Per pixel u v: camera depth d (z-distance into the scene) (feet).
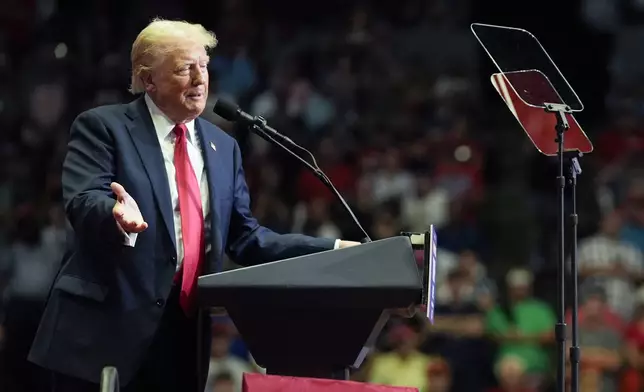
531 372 66.64
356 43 94.12
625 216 78.89
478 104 91.15
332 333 25.49
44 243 75.56
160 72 28.81
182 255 28.37
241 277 25.27
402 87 91.81
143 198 28.14
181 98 28.84
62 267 28.94
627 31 94.99
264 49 95.20
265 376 24.50
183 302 28.27
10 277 74.54
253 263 30.40
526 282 69.67
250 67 93.20
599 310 67.97
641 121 88.89
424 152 84.94
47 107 89.81
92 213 26.40
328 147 86.28
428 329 67.97
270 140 30.07
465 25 96.02
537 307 69.00
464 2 96.58
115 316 27.63
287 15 98.43
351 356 25.49
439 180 82.48
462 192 81.30
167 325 28.25
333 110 90.68
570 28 95.40
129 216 25.53
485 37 31.91
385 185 81.66
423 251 26.53
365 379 65.46
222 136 30.73
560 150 30.50
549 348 67.51
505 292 74.64
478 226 79.82
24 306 69.26
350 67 93.30
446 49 93.97
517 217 79.41
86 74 91.71
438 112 89.66
